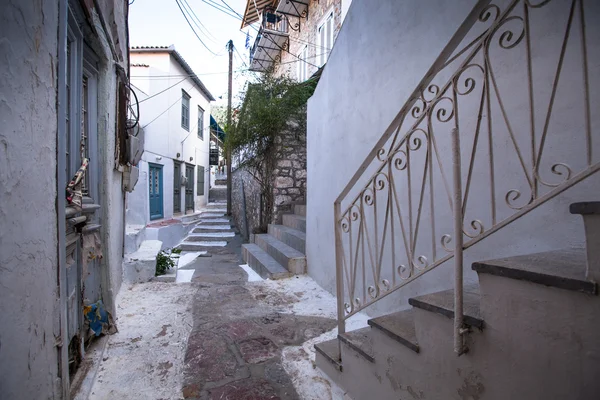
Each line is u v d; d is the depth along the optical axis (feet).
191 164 43.32
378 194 9.43
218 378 6.91
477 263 3.67
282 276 14.79
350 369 6.21
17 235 3.62
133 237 15.42
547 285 3.02
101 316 8.09
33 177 4.05
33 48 4.00
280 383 6.79
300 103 22.52
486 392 3.64
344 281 11.57
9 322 3.43
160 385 6.63
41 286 4.30
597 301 2.71
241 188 35.29
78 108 7.30
